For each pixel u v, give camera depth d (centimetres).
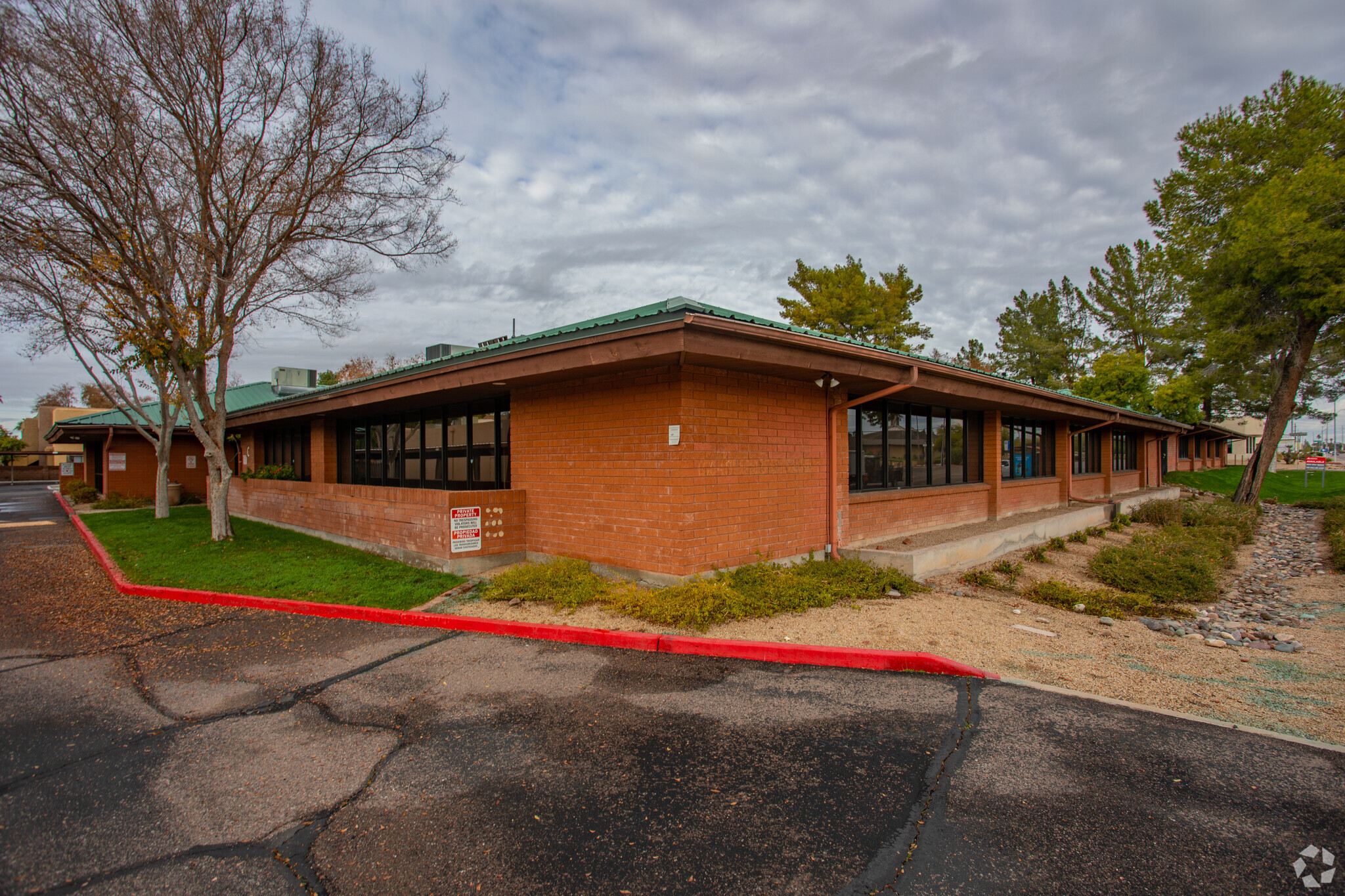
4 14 904
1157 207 2705
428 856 288
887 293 3341
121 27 988
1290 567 1210
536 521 927
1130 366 3641
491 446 1103
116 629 666
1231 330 2373
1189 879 266
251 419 1563
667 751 388
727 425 780
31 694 491
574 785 350
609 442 815
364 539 1070
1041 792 336
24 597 815
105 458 2162
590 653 572
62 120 942
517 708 453
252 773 367
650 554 760
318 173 1162
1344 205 1911
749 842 297
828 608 699
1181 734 404
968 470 1388
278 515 1446
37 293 1159
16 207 987
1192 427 2731
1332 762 364
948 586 867
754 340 662
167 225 1071
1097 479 2112
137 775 365
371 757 384
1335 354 2631
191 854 291
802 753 383
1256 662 559
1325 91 2119
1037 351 4709
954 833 301
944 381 952
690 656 564
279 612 724
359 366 4784
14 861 287
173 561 1002
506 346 913
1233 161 2328
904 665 532
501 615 670
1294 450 8775
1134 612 768
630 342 647
